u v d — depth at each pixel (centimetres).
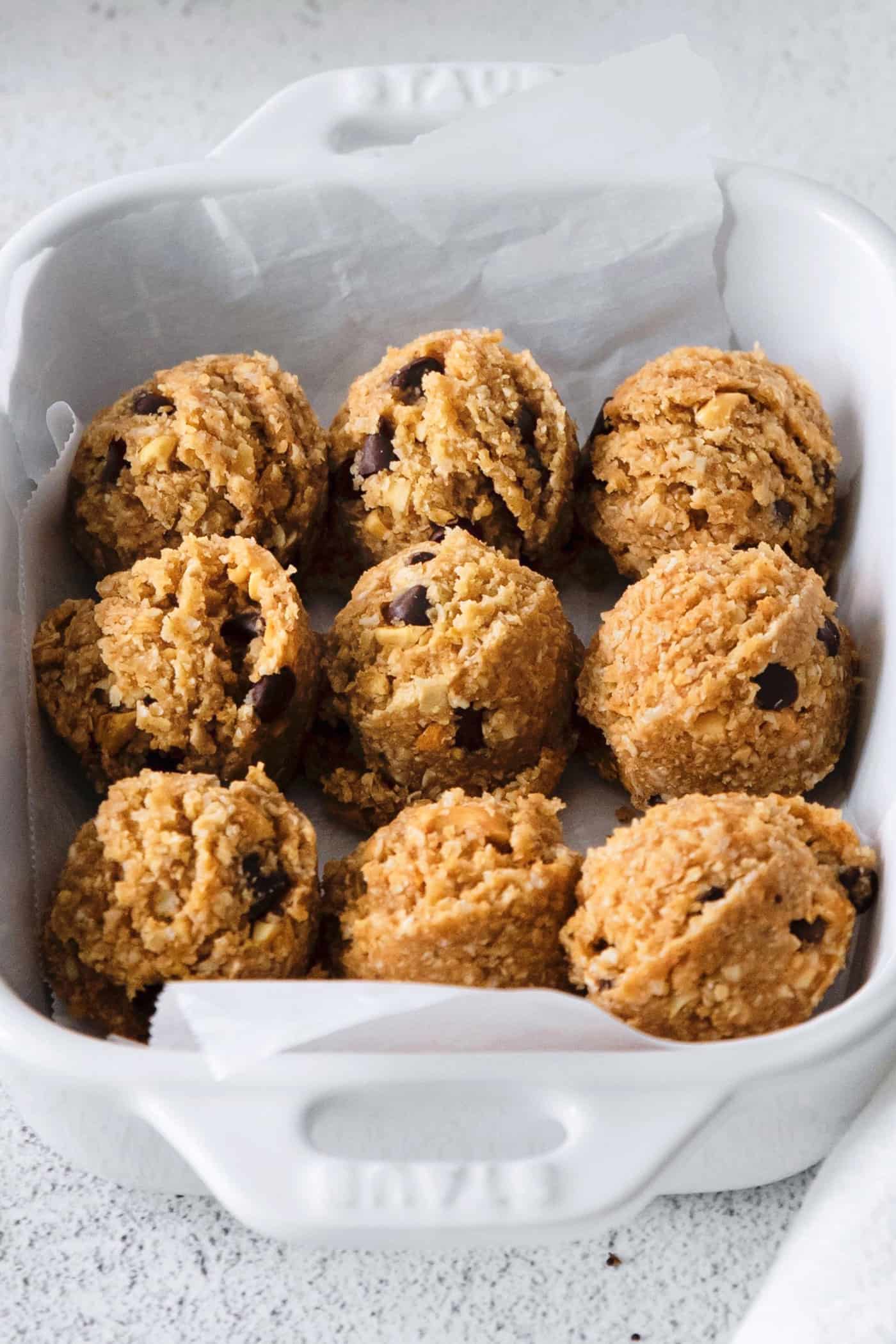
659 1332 46
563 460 53
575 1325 46
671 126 55
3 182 64
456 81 57
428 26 68
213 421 52
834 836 47
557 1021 44
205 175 54
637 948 45
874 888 47
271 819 47
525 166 55
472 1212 44
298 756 51
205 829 46
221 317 56
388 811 51
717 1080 44
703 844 46
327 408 57
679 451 52
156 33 67
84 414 55
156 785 47
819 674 50
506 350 54
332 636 51
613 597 55
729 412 52
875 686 51
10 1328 46
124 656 49
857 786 50
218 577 50
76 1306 46
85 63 67
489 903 46
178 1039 45
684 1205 47
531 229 55
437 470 52
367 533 53
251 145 56
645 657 49
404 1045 45
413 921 46
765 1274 47
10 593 50
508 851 47
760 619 49
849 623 53
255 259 55
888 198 63
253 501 52
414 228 55
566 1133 45
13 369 52
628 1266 47
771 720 49
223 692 49
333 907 48
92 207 54
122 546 52
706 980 45
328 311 56
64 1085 44
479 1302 47
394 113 57
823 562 54
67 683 50
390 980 46
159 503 51
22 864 48
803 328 55
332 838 51
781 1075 44
